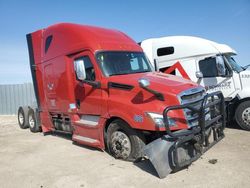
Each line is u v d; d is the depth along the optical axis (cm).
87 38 749
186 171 578
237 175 550
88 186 539
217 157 656
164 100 590
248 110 938
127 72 739
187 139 560
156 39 1130
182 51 1059
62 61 832
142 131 631
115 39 787
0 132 1176
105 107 682
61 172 618
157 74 724
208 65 1012
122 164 637
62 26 839
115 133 667
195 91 626
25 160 721
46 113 979
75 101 799
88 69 739
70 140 912
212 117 673
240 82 961
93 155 717
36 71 995
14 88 1997
